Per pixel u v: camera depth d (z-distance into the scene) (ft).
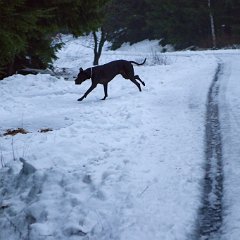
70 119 34.86
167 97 40.04
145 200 17.61
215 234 15.38
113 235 15.17
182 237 15.03
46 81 56.75
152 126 29.84
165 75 57.16
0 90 50.88
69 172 21.27
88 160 23.32
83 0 37.19
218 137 26.37
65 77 68.39
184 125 29.45
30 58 68.80
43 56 57.98
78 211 16.96
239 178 19.44
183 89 43.75
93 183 19.49
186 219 16.15
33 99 45.75
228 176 19.92
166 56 91.20
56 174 20.13
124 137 27.40
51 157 23.00
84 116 35.27
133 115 32.71
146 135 27.45
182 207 17.06
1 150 26.81
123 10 122.42
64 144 25.26
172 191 18.45
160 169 21.06
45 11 31.86
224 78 48.67
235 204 17.10
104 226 15.88
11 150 26.50
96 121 32.07
